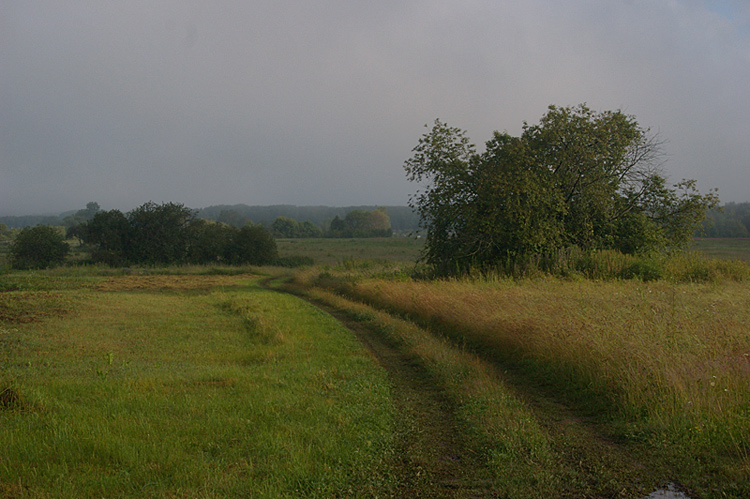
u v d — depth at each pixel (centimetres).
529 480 404
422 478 412
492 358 862
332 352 935
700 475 405
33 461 413
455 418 565
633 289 1157
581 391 629
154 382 678
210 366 830
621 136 2097
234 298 1833
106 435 460
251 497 361
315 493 374
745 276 1686
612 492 385
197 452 443
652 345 628
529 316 892
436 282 1689
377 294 1650
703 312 839
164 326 1248
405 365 839
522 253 1928
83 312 1408
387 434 500
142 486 381
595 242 2072
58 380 678
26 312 1340
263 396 621
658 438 472
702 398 507
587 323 752
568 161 2045
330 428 508
